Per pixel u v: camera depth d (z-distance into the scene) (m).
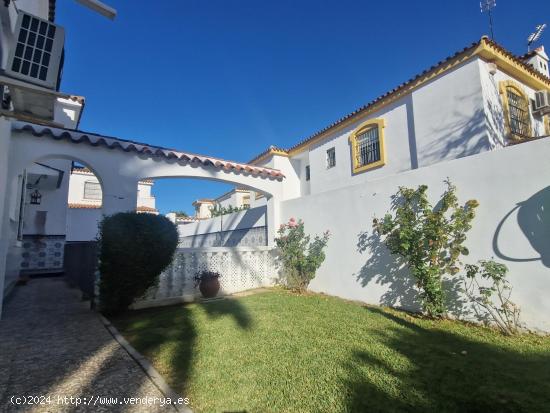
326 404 3.18
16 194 11.48
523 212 5.26
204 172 10.16
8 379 3.85
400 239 6.68
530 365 3.93
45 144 7.71
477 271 5.58
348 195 8.81
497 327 5.44
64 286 12.30
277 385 3.60
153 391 3.53
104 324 6.48
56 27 4.41
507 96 10.28
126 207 8.59
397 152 11.92
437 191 6.52
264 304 8.02
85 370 4.14
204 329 5.88
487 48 9.25
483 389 3.37
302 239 10.37
